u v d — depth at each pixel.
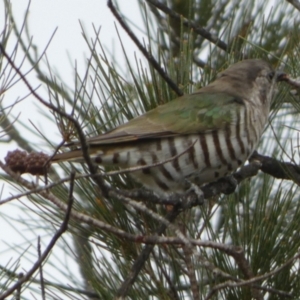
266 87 13.09
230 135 12.52
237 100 12.74
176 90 11.62
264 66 13.15
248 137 12.73
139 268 9.49
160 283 10.00
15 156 8.42
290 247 10.08
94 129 11.27
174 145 12.13
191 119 12.28
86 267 10.33
